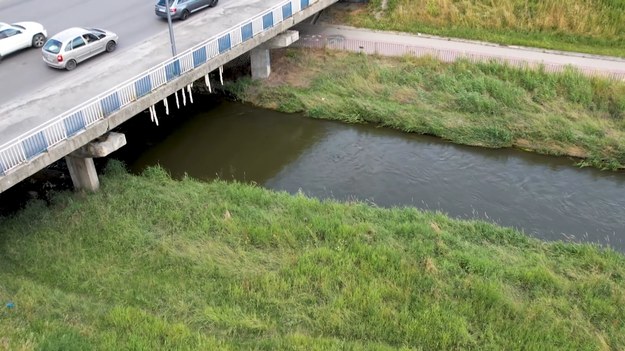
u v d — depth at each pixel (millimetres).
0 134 16703
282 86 25875
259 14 23000
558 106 23109
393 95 24719
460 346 13125
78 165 18250
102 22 24594
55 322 13289
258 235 16438
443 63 26016
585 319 13844
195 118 24797
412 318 13711
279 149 22781
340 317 13797
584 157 21516
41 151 15641
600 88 23344
